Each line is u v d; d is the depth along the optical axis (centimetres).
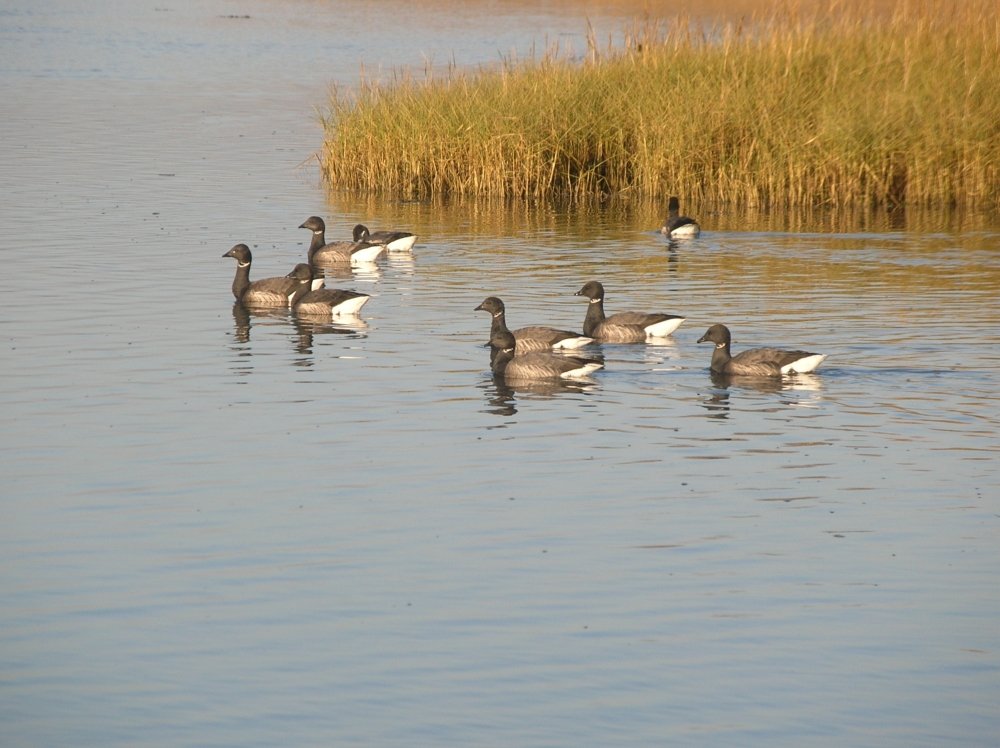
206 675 1438
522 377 2578
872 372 2612
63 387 2509
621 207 4800
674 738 1319
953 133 4672
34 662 1466
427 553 1748
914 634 1530
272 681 1427
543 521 1856
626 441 2200
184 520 1862
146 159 5500
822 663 1465
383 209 4722
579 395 2473
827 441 2200
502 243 4119
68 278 3469
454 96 5197
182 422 2305
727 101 4828
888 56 4859
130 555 1744
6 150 5628
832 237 4178
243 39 10288
